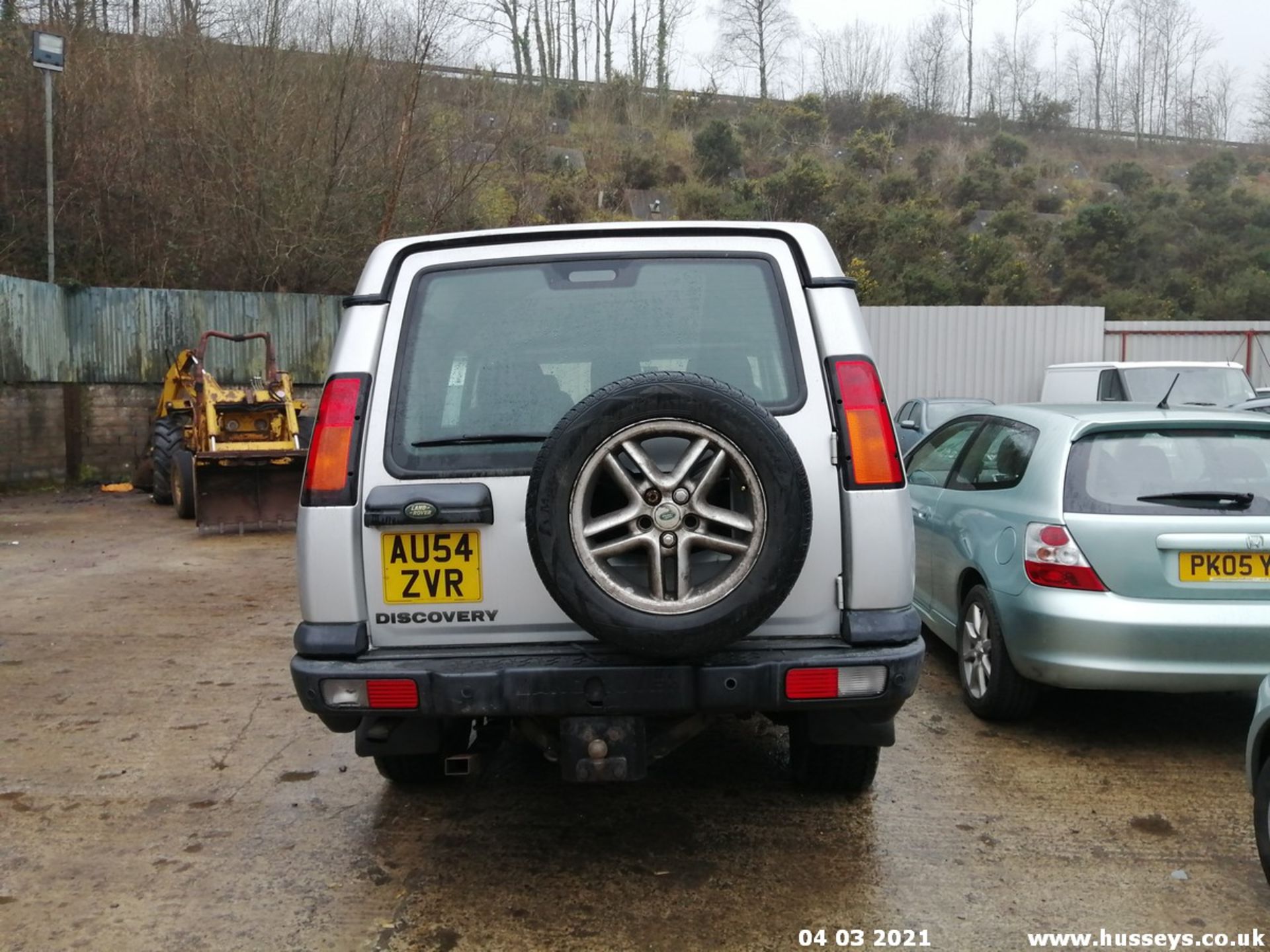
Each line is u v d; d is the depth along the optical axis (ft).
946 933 9.93
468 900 10.62
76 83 58.85
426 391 10.46
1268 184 138.82
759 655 9.74
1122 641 13.73
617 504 10.00
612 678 9.53
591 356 10.64
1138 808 12.85
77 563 30.32
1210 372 44.50
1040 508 14.74
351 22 64.80
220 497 35.86
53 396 48.52
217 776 14.12
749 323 10.66
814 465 10.07
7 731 15.92
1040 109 170.40
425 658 9.95
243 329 52.75
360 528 10.09
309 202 59.98
